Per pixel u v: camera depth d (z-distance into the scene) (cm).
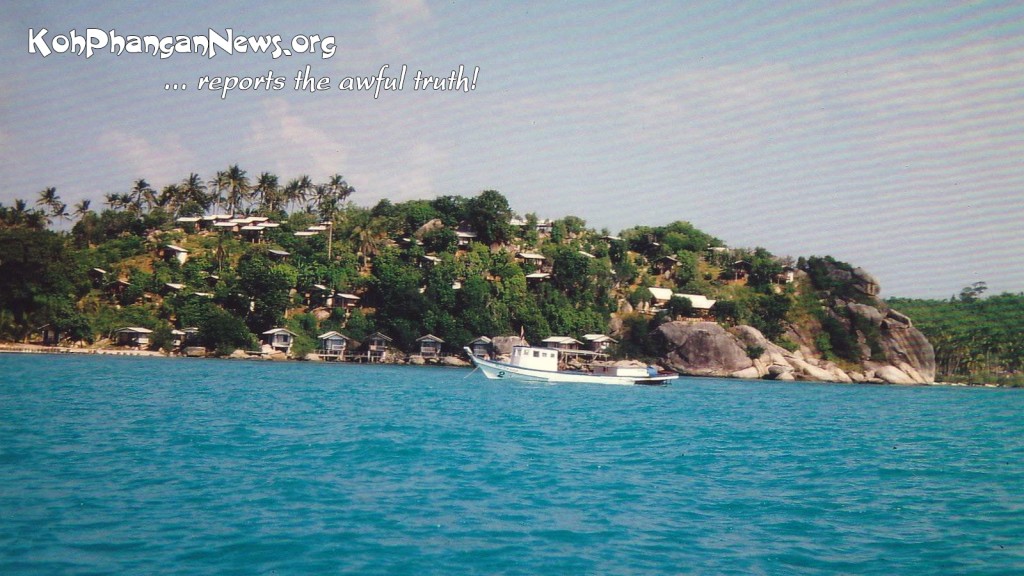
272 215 16538
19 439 2966
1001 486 2714
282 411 4400
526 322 13512
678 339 13812
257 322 12719
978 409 7719
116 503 1992
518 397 6506
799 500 2370
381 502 2111
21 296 11694
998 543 1889
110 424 3519
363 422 3981
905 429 5050
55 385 5684
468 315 13125
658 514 2106
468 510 2061
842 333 15400
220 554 1614
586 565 1630
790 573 1619
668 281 16500
